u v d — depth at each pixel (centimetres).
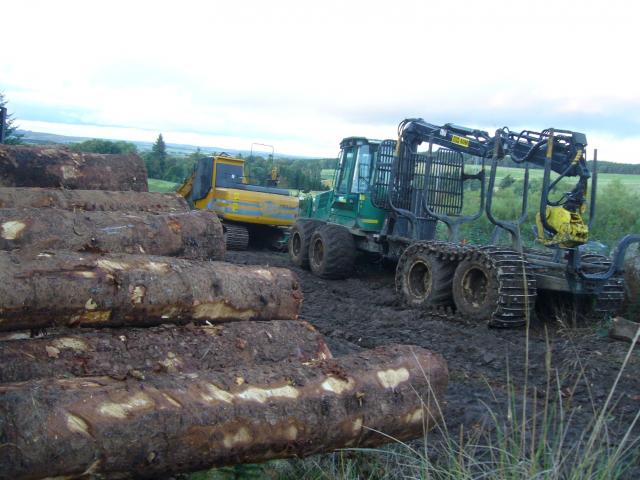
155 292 406
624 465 430
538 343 814
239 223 1764
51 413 287
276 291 469
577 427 516
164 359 394
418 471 393
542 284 916
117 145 2230
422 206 1134
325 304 1022
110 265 402
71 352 373
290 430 349
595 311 923
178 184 2102
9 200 561
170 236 523
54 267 379
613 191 2014
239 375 354
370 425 378
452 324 910
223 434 328
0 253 380
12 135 1722
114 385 317
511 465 363
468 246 962
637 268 979
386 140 1217
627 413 563
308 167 2850
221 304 438
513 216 1769
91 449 290
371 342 795
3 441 274
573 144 915
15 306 357
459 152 1154
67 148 715
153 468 314
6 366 352
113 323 401
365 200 1251
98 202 602
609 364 716
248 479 382
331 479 392
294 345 450
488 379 661
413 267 1040
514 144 1012
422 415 402
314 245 1307
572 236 857
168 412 314
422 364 411
